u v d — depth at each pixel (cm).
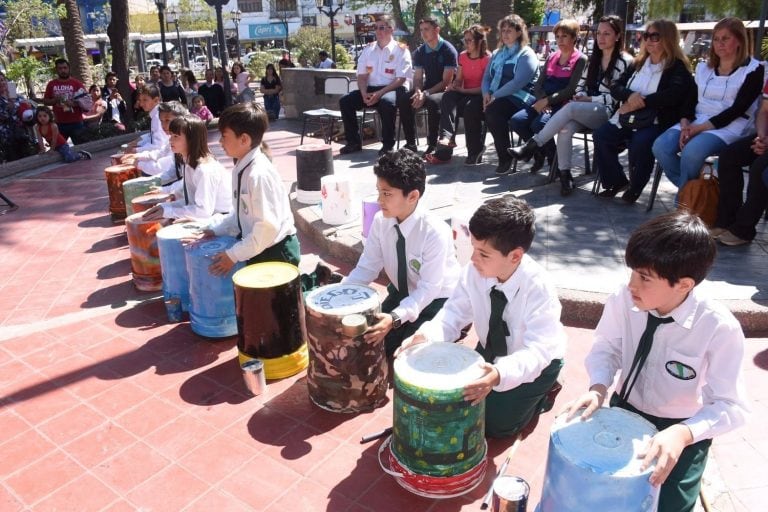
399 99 811
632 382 224
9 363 373
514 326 266
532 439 291
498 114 677
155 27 3628
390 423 306
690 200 468
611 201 579
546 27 3062
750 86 479
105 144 1132
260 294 328
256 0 5619
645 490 189
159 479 272
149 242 458
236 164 374
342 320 289
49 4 1605
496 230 239
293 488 264
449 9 2375
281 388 339
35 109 1118
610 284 408
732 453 274
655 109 527
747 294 383
